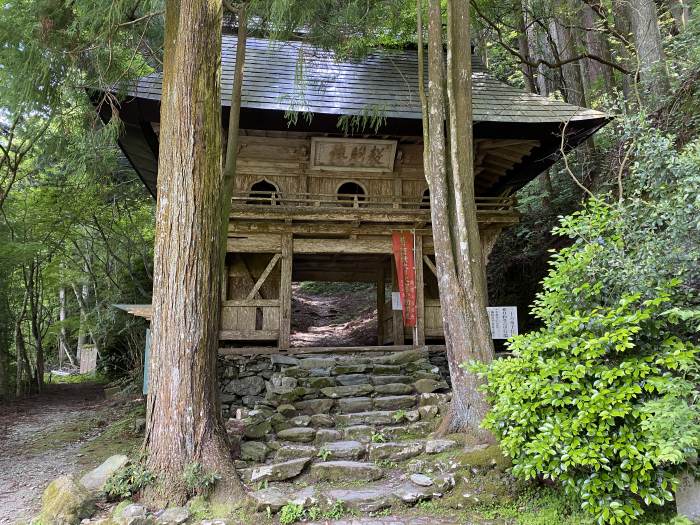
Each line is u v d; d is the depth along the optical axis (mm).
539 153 9750
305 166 9625
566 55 13477
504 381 4141
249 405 7895
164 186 5066
